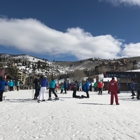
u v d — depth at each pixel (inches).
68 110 401.1
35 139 198.4
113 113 372.8
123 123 281.4
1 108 423.5
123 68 5319.9
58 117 319.6
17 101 598.5
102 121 293.6
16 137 204.8
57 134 217.6
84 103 560.4
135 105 535.5
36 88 659.4
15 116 324.8
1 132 224.8
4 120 291.7
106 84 2164.1
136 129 246.1
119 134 221.0
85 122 284.2
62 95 939.3
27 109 409.7
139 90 781.9
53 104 515.5
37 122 279.6
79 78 4753.9
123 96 982.4
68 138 202.8
